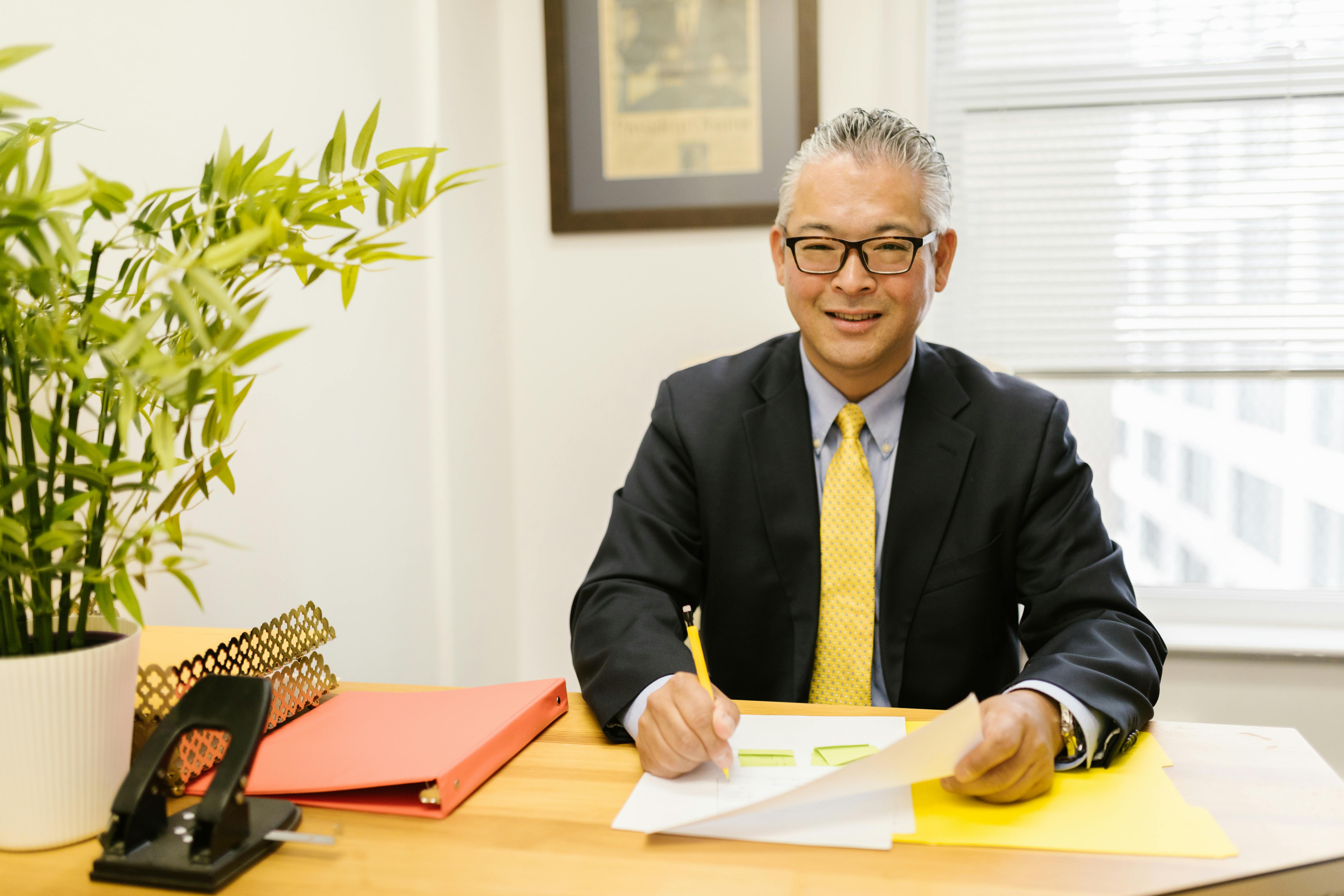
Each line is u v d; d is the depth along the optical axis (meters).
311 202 0.71
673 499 1.25
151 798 0.68
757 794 0.78
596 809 0.76
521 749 0.89
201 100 1.26
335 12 1.55
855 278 1.13
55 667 0.68
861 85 2.05
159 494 1.17
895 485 1.20
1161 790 0.79
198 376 0.62
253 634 0.89
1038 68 2.03
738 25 2.06
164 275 0.61
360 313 1.63
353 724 0.91
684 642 1.01
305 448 1.49
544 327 2.19
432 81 1.83
